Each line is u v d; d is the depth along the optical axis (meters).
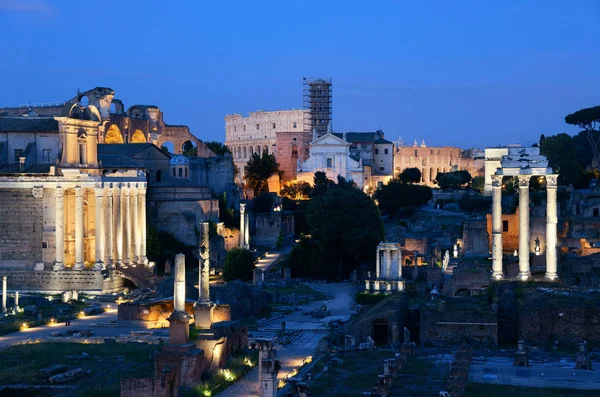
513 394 98.81
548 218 159.88
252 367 115.75
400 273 189.88
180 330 106.31
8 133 198.50
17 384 104.06
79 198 186.38
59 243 186.00
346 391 100.94
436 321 133.38
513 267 193.62
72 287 184.25
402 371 112.44
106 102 199.50
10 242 188.50
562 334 130.75
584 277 171.12
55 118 187.00
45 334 139.25
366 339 135.50
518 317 136.00
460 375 103.50
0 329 141.12
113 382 105.00
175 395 95.00
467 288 182.12
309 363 119.19
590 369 113.31
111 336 136.00
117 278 188.12
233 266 198.75
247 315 160.00
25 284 186.00
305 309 170.38
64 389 102.12
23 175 187.50
